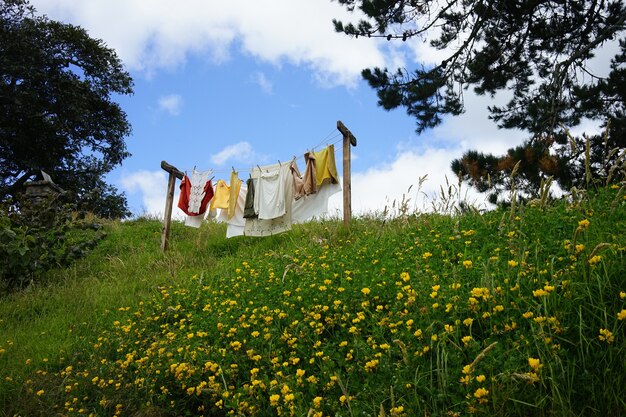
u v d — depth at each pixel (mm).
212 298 6137
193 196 10484
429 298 3525
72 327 6602
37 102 22625
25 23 22984
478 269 3836
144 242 12000
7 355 5801
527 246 4082
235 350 4168
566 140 10445
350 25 12820
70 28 24234
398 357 3201
